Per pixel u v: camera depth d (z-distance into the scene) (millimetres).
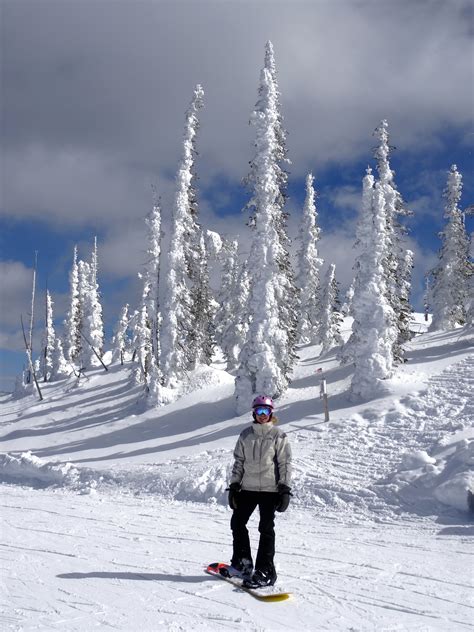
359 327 25406
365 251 26406
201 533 8961
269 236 29203
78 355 66938
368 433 18656
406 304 29938
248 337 28484
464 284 41625
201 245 42812
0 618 4395
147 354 40844
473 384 21609
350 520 11539
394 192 30281
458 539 9125
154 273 37750
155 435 28062
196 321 39688
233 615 4617
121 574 5871
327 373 32219
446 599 5430
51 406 46781
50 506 11852
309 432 20172
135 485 17547
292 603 5066
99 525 9352
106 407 39656
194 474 16625
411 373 25859
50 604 4773
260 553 5555
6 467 23172
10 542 7496
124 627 4246
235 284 43312
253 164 30172
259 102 30344
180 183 37500
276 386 27719
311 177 50594
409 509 11812
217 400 32281
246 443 5723
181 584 5523
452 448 14438
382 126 30781
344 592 5551
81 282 68500
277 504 5652
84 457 24953
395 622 4664
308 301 49594
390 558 7449
